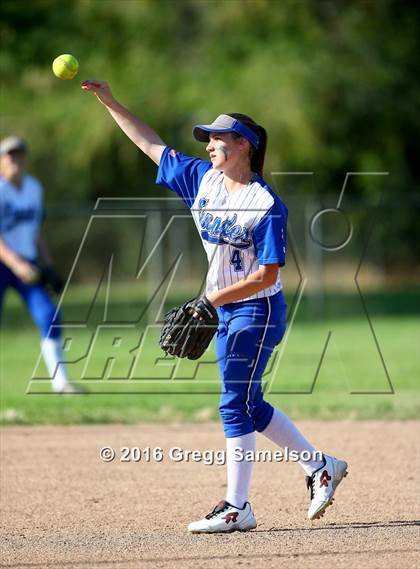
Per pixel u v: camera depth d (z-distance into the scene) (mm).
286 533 16812
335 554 15328
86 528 17422
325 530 17031
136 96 77625
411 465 22312
